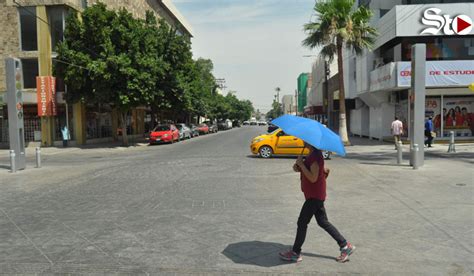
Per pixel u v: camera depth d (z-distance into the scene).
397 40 24.75
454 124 25.44
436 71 23.00
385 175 12.88
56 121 31.39
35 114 31.25
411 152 14.70
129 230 6.89
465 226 6.96
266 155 18.92
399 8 23.34
